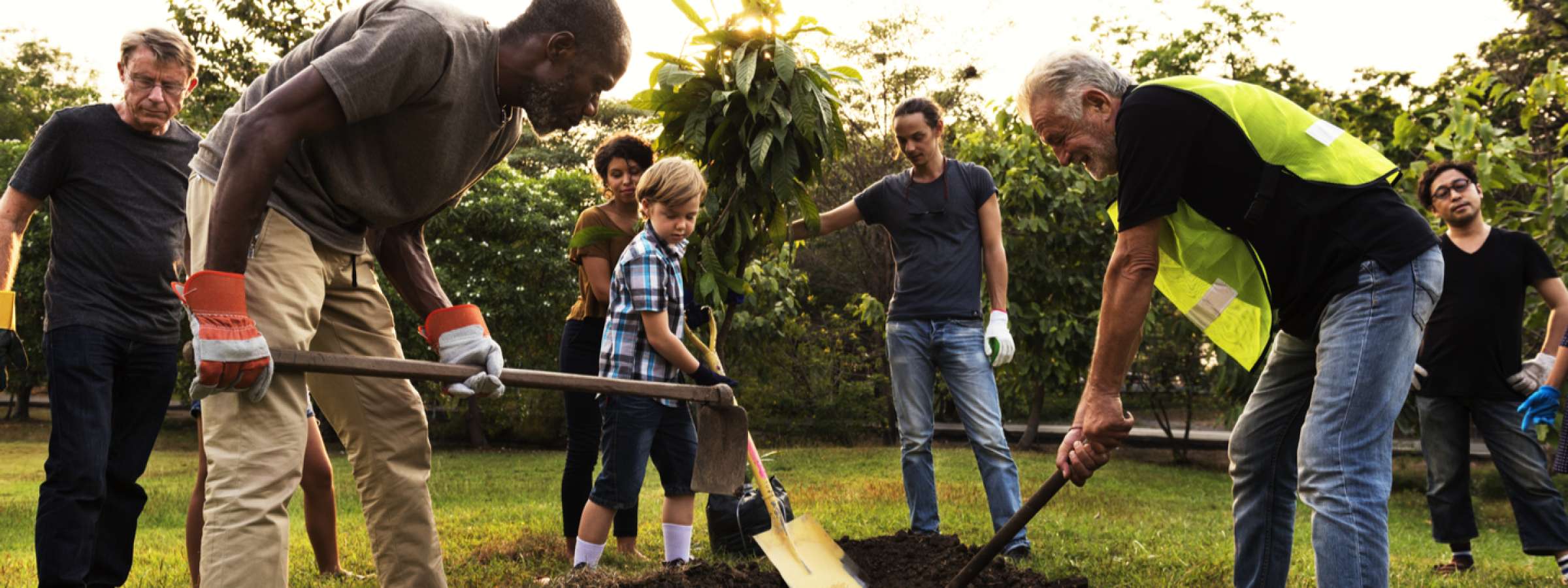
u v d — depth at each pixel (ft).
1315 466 8.04
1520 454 15.20
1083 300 37.37
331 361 7.52
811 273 60.95
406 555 8.91
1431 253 8.08
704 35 13.33
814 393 58.08
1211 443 58.44
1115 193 36.09
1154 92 8.36
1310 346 9.25
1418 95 46.01
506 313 51.06
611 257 13.78
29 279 53.21
